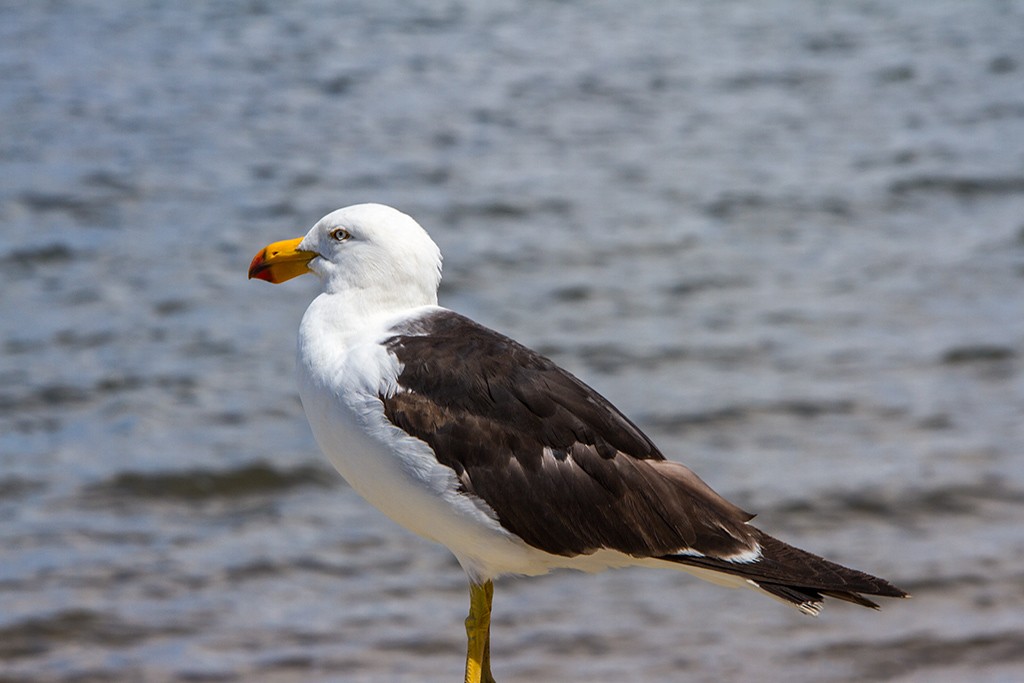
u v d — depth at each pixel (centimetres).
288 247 727
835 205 2142
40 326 1653
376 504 715
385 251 705
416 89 2716
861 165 2338
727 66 2972
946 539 1202
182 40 3036
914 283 1839
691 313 1741
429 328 700
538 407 687
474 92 2717
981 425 1423
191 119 2484
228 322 1677
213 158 2280
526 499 679
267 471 1327
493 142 2417
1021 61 3027
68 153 2277
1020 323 1691
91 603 1101
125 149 2309
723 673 1005
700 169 2302
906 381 1539
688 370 1575
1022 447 1369
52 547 1191
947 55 3094
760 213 2102
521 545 693
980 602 1100
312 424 705
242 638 1058
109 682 998
